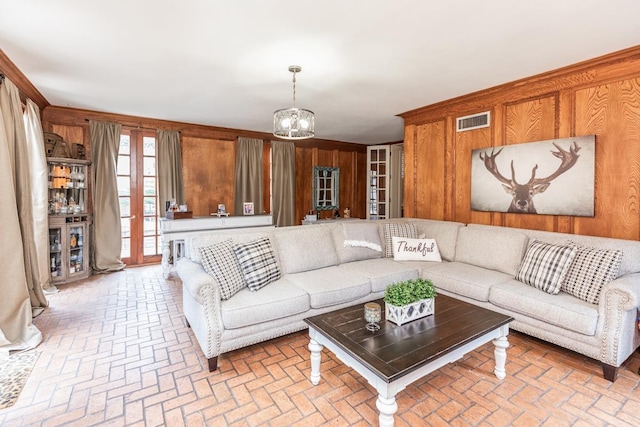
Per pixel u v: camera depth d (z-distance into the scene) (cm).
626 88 282
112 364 236
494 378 220
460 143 418
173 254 494
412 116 479
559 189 322
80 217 455
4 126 284
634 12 214
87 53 279
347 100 420
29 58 289
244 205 572
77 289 409
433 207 455
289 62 297
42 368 230
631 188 281
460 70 318
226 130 605
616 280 223
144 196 541
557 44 262
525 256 295
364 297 301
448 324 207
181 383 214
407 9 211
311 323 209
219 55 282
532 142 343
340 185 779
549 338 245
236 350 260
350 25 232
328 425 178
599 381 216
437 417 183
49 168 424
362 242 372
